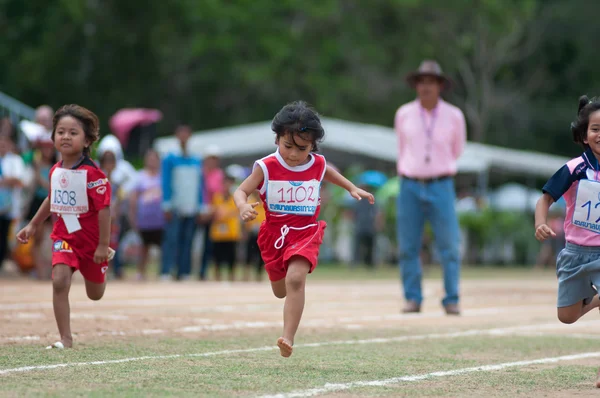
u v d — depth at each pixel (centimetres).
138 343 1803
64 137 1686
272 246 1562
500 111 13312
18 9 10994
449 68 12688
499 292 4056
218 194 4531
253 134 7500
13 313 2377
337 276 5612
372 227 6681
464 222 8106
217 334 2009
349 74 12306
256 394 1237
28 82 10369
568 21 13712
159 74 10888
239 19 11188
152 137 7344
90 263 1722
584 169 1469
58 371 1405
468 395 1283
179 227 4381
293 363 1571
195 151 7525
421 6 12150
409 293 2828
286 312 1477
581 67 13888
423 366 1580
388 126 12112
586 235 1460
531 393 1315
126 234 5312
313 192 1562
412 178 2811
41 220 1750
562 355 1800
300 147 1538
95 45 10456
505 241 8219
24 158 4206
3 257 4141
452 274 2780
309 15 11838
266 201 1567
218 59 11100
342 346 1864
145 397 1190
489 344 1964
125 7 10544
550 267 8081
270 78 10975
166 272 4422
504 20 11994
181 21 11012
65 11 10256
